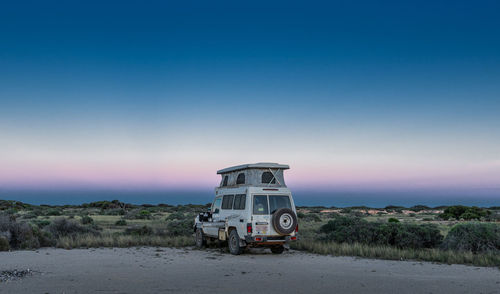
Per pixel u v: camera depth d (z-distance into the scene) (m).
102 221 38.66
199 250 15.52
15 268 10.45
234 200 14.77
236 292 7.85
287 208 13.86
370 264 11.88
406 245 16.03
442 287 8.55
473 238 14.41
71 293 7.60
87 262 11.73
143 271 10.20
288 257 13.49
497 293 8.01
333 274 10.05
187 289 8.05
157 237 17.89
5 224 15.88
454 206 50.56
